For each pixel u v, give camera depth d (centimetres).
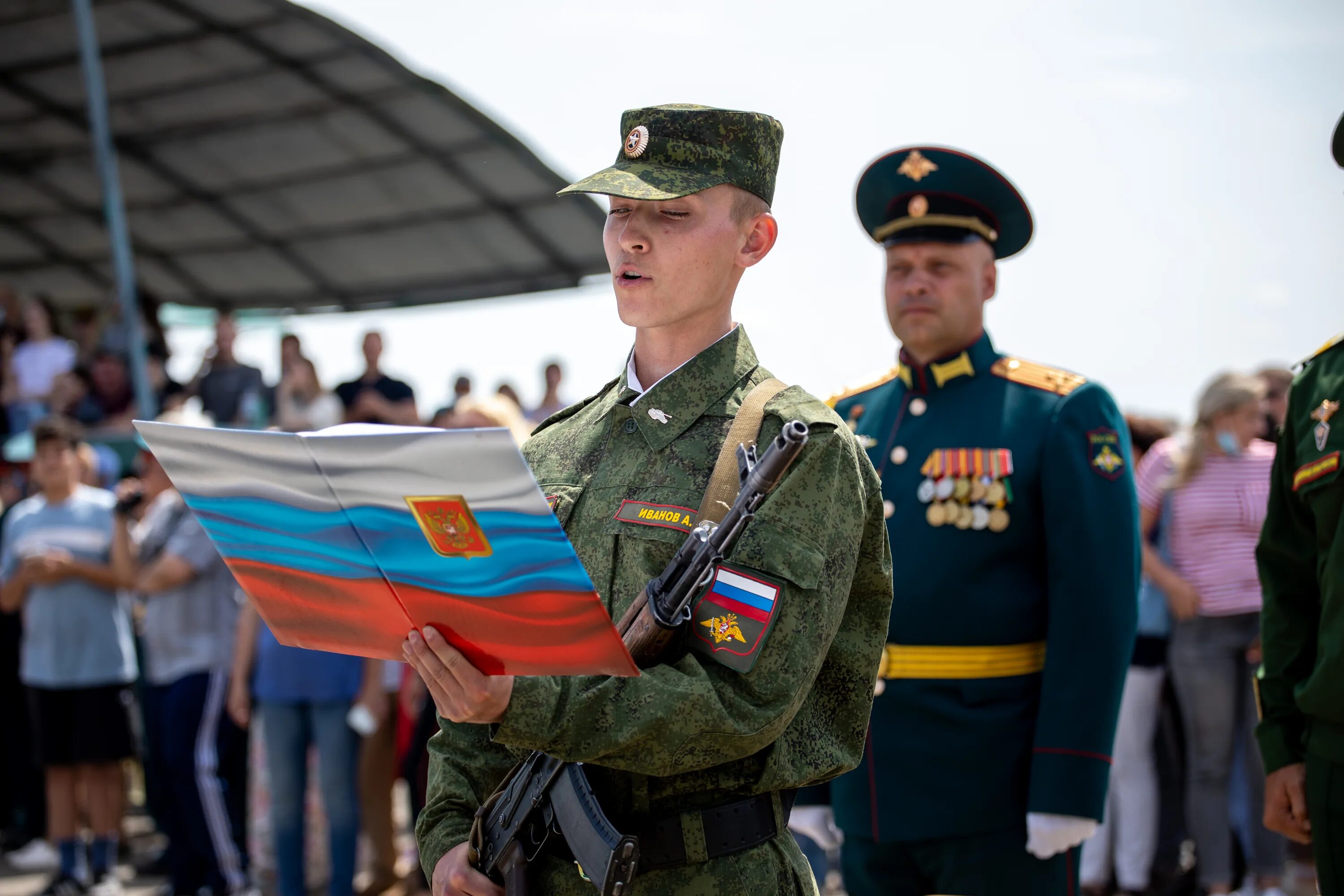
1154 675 567
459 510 161
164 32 883
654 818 194
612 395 222
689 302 206
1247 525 548
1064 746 314
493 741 185
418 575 172
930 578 334
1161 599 566
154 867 679
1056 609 325
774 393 204
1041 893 322
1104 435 335
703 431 204
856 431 371
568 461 218
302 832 550
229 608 598
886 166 357
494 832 205
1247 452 555
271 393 994
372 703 537
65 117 1009
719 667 186
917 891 338
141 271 1177
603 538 203
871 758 333
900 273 355
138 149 1017
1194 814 547
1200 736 547
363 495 168
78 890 635
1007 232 358
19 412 988
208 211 1068
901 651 333
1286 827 295
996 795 323
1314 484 281
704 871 193
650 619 185
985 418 346
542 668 172
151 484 644
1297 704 281
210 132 977
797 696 185
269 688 544
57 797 637
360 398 881
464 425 471
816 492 192
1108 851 582
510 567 163
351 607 186
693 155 207
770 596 183
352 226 1034
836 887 573
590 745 179
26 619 648
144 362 880
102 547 642
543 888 201
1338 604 271
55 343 1030
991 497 335
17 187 1102
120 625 650
